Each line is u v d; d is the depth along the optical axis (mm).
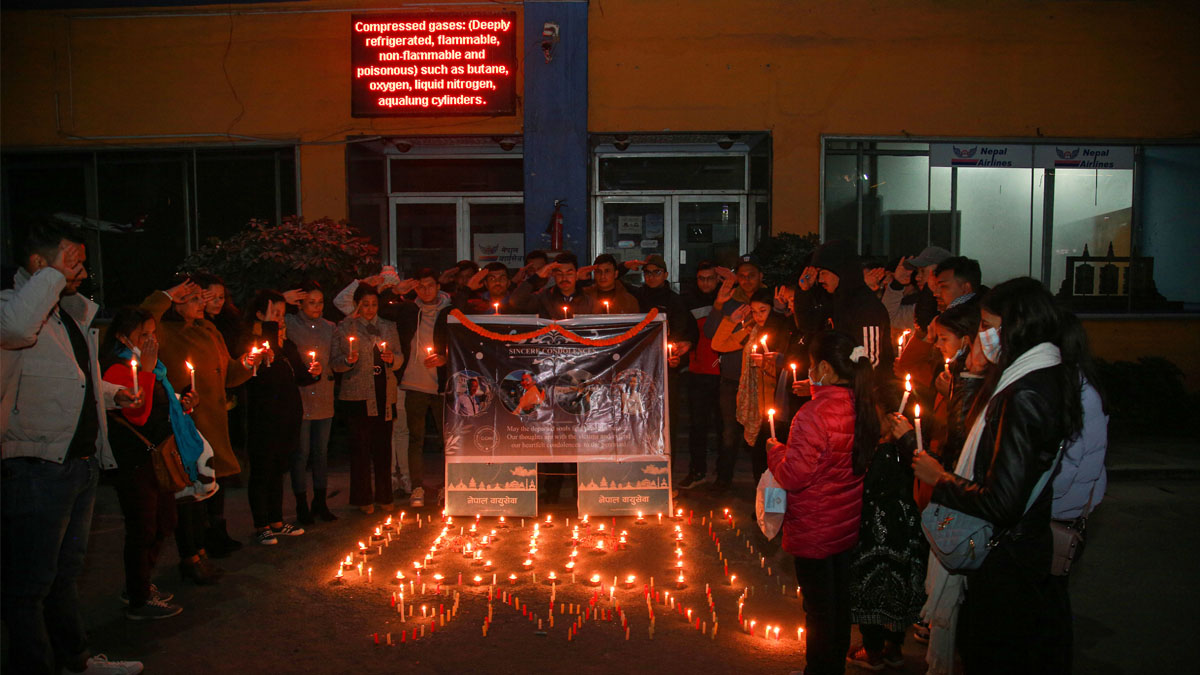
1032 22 12586
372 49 12312
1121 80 12734
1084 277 13008
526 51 12344
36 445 3994
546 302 8180
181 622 5230
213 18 12648
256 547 6777
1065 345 3295
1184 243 13055
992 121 12695
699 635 4992
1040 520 3170
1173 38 12703
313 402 7363
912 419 4789
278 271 10281
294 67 12641
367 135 12664
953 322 4555
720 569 6207
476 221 13984
